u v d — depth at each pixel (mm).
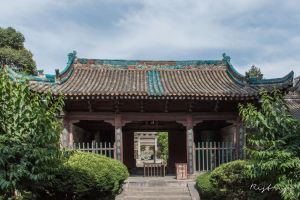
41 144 8695
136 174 25047
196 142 26953
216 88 20219
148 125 25391
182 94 18297
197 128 26797
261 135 9781
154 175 23688
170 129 26516
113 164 15062
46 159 8469
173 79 22219
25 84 8844
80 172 12711
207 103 19953
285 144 9297
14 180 7895
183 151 26312
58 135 9211
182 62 23578
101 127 25969
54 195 12844
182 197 16938
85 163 13273
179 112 20281
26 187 9016
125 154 26516
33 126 8609
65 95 18031
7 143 8172
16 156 8297
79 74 22406
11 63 38062
